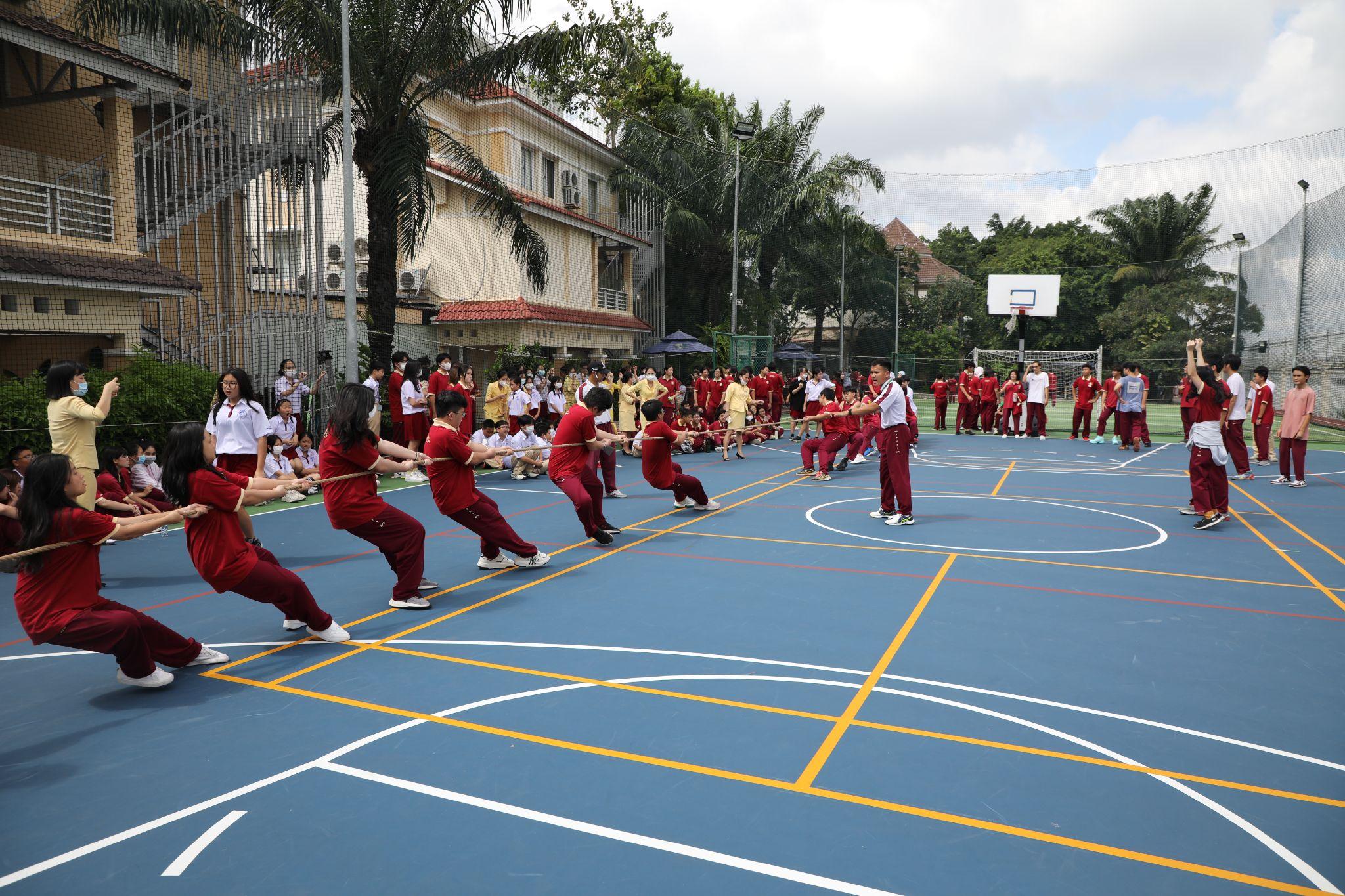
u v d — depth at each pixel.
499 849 3.14
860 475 14.86
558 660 5.25
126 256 13.33
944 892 2.88
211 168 14.92
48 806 3.48
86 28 12.74
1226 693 4.73
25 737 4.16
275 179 15.16
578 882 2.93
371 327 15.64
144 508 9.25
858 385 25.23
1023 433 22.70
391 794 3.56
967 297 48.53
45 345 12.70
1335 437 21.38
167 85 13.79
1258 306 29.27
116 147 13.29
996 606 6.48
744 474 14.88
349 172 12.64
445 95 21.95
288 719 4.34
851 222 33.41
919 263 49.25
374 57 14.20
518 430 14.28
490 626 5.95
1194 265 45.62
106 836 3.24
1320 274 23.69
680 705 4.52
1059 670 5.08
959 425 23.20
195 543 5.17
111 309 12.85
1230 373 13.89
